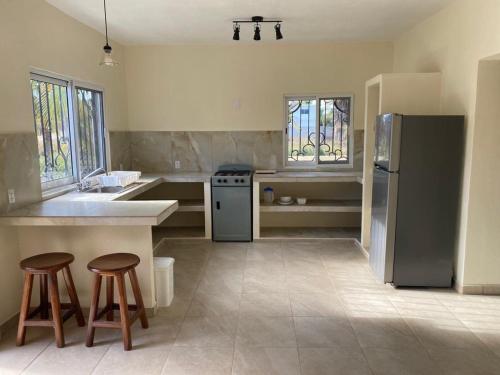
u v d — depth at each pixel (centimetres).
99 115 480
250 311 327
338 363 254
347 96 547
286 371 246
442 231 359
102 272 266
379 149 382
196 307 335
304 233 539
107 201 336
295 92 546
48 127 371
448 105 375
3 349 272
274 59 542
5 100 292
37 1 336
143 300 318
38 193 334
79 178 421
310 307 333
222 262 445
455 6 361
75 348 273
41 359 260
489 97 327
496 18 298
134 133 564
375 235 396
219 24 437
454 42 363
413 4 371
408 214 357
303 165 563
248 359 259
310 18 418
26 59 320
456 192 353
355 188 561
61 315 283
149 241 312
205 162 566
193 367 251
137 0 351
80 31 417
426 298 348
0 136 285
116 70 520
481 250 348
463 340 280
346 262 441
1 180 286
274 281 390
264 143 557
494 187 339
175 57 546
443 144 346
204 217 572
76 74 408
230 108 554
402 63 500
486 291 354
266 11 391
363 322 307
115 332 295
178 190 572
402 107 392
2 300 291
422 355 262
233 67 546
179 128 561
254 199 509
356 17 415
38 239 315
